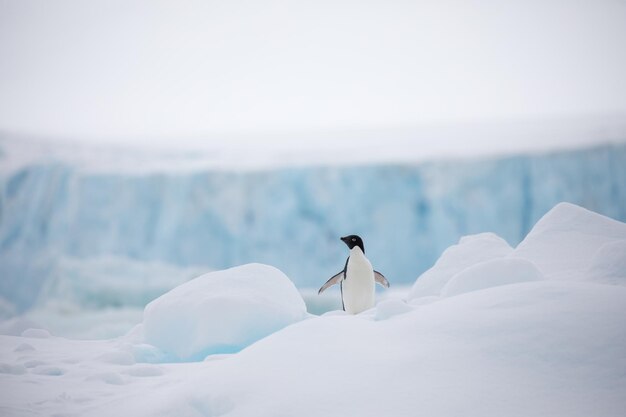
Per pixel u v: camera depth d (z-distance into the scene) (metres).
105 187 94.88
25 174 95.44
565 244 15.55
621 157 81.44
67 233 92.56
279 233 91.50
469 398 8.09
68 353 15.20
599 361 8.44
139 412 9.70
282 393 8.75
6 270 89.69
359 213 89.81
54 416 9.99
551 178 83.38
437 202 87.62
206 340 14.81
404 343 9.70
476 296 10.95
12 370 13.00
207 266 91.81
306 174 91.94
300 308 16.62
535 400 7.91
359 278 17.89
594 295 9.98
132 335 17.70
